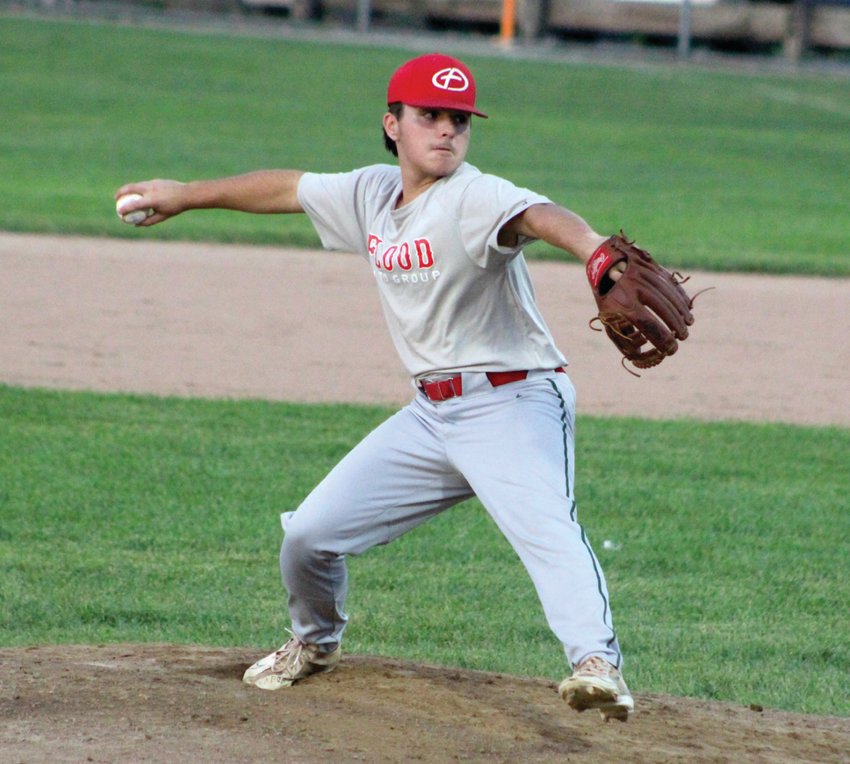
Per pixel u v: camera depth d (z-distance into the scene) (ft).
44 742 48.26
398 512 54.29
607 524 91.30
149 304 155.22
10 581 78.02
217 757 47.29
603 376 134.62
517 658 69.15
